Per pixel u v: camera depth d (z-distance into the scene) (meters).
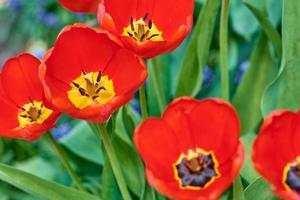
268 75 1.19
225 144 0.81
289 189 0.78
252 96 1.20
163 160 0.81
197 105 0.81
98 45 0.90
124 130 1.10
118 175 0.95
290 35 1.05
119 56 0.90
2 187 1.46
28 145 1.52
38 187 0.99
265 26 1.14
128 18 0.94
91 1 0.98
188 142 0.82
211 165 0.81
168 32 0.94
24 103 0.96
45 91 0.84
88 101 0.90
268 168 0.77
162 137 0.81
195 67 1.15
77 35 0.89
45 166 1.38
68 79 0.91
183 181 0.81
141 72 0.86
